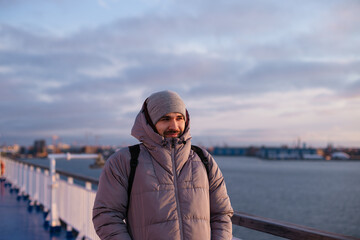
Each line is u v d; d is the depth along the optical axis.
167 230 1.39
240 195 78.19
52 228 5.27
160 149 1.49
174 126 1.53
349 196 88.69
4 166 12.91
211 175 1.61
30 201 7.79
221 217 1.60
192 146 1.66
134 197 1.47
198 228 1.44
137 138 1.57
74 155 5.26
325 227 49.81
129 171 1.48
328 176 175.50
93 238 4.03
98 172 90.38
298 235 1.68
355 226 51.31
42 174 6.92
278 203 69.94
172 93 1.56
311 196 86.44
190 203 1.45
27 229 5.39
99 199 1.49
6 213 6.62
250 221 2.03
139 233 1.44
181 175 1.49
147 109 1.58
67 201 5.11
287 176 163.38
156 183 1.45
